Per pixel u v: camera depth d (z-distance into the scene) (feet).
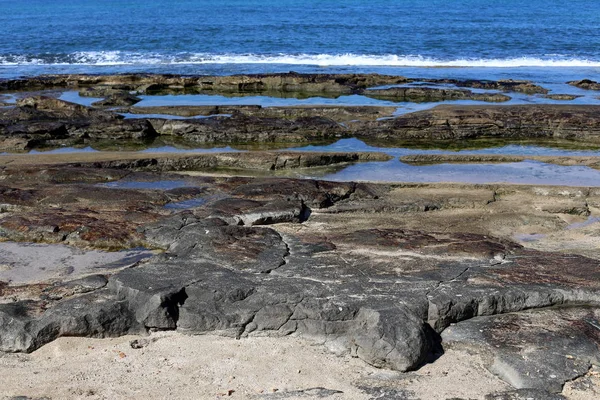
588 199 51.42
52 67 132.05
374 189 52.34
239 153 64.03
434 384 27.58
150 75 111.34
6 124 75.46
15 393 27.17
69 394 27.14
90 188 50.24
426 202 49.52
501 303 32.32
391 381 27.86
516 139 75.51
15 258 40.32
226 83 108.17
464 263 36.35
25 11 260.01
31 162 61.21
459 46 151.33
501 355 29.01
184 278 33.45
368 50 146.72
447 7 253.24
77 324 30.55
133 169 61.72
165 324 31.22
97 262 39.68
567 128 75.82
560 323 31.37
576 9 239.91
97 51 149.07
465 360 29.19
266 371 28.71
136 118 79.15
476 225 45.83
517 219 46.91
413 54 141.79
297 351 30.07
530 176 59.72
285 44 156.04
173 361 29.40
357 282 33.45
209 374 28.53
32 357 29.73
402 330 28.94
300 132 74.90
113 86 106.83
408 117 77.61
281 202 46.39
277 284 32.78
